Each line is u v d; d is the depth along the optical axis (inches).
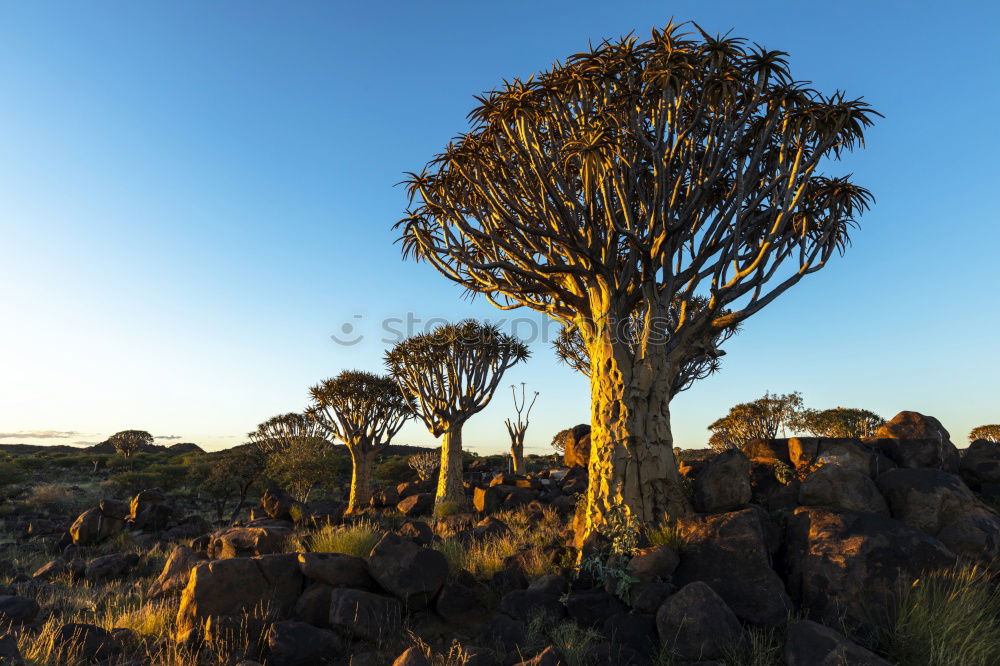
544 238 381.7
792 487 323.3
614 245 334.6
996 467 340.5
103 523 625.3
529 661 205.3
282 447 1035.3
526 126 338.3
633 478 319.3
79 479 1402.6
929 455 336.5
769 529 286.5
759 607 240.7
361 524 383.6
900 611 223.8
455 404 755.4
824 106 314.2
